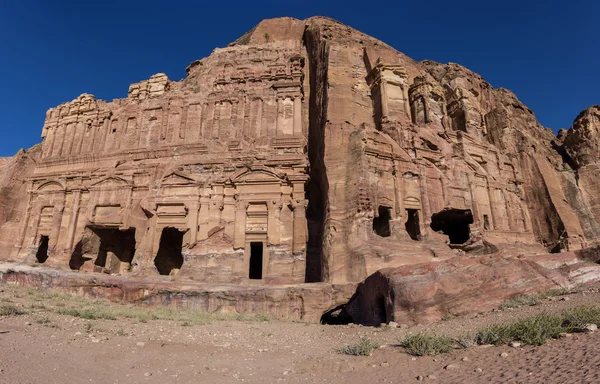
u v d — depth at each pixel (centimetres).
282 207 3569
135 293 2745
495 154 4297
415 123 4119
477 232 3547
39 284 3053
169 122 4303
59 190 4275
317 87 4350
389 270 1877
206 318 2252
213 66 4584
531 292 1716
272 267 3391
